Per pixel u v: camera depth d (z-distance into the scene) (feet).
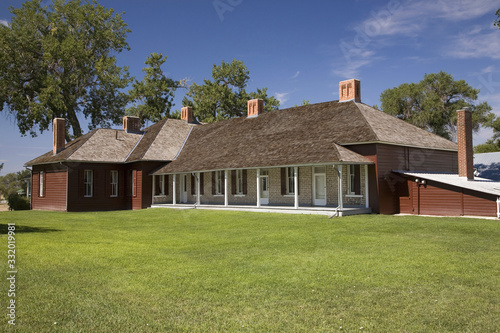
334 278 26.73
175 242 42.91
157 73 171.01
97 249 37.70
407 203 69.31
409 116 153.89
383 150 69.10
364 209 66.69
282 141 80.33
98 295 23.31
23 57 127.85
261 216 65.98
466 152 75.36
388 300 22.30
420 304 21.65
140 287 24.91
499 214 58.49
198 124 120.06
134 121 114.83
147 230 54.08
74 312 20.61
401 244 38.78
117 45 146.51
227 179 85.46
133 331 18.42
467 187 62.08
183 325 19.10
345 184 73.61
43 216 76.89
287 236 45.57
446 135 146.41
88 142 101.30
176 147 105.19
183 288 24.75
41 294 23.25
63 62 128.88
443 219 57.47
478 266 29.43
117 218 71.82
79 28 140.67
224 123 107.45
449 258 32.14
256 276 27.43
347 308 21.18
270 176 85.56
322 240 42.27
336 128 75.66
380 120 78.59
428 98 144.46
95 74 141.69
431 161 81.15
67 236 46.50
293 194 81.20
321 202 76.95
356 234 45.37
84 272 28.45
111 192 100.99
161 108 169.07
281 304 21.88
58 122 105.60
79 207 94.99
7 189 196.65
